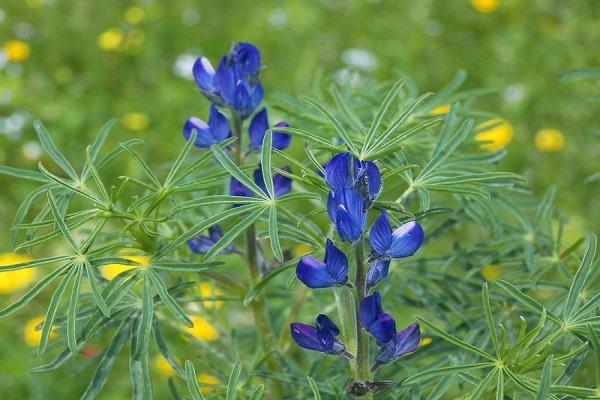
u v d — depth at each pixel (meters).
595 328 0.39
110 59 1.06
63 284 0.39
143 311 0.39
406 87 0.53
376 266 0.38
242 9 1.09
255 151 0.44
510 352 0.38
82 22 1.09
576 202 0.88
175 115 0.97
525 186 0.48
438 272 0.48
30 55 1.08
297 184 0.50
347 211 0.37
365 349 0.38
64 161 0.43
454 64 1.02
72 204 0.81
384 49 1.03
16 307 0.39
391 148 0.39
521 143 0.93
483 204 0.45
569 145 0.92
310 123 0.48
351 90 0.50
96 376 0.42
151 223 0.42
